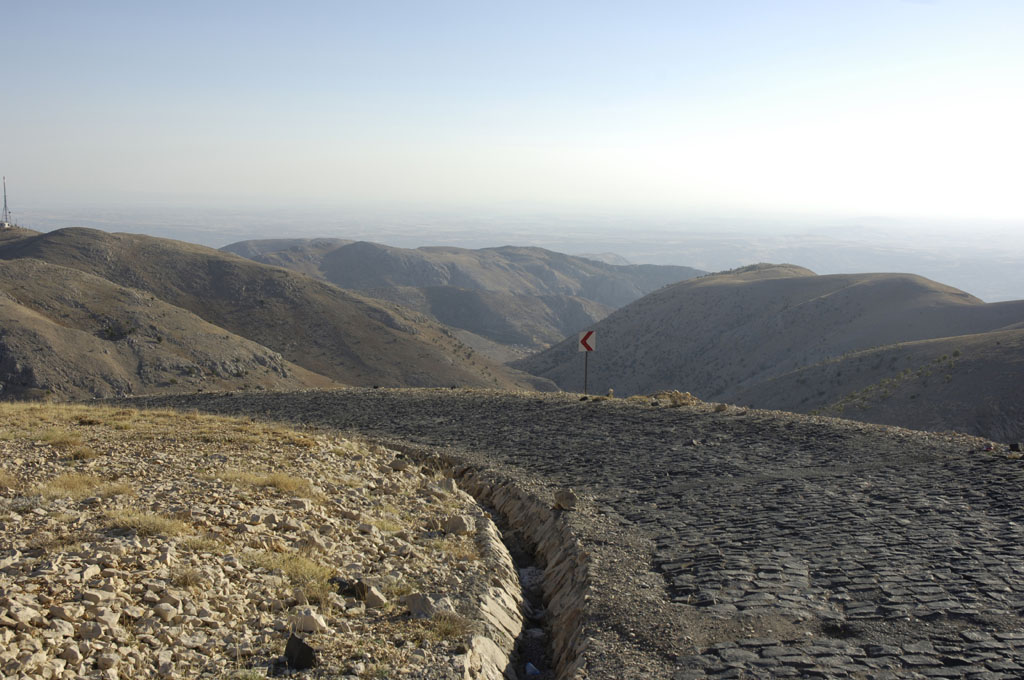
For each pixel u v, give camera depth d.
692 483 14.90
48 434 17.34
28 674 5.52
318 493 13.00
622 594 8.97
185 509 10.46
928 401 65.50
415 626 7.74
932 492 12.70
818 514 11.98
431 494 14.95
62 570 7.48
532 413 26.47
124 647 6.29
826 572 9.26
